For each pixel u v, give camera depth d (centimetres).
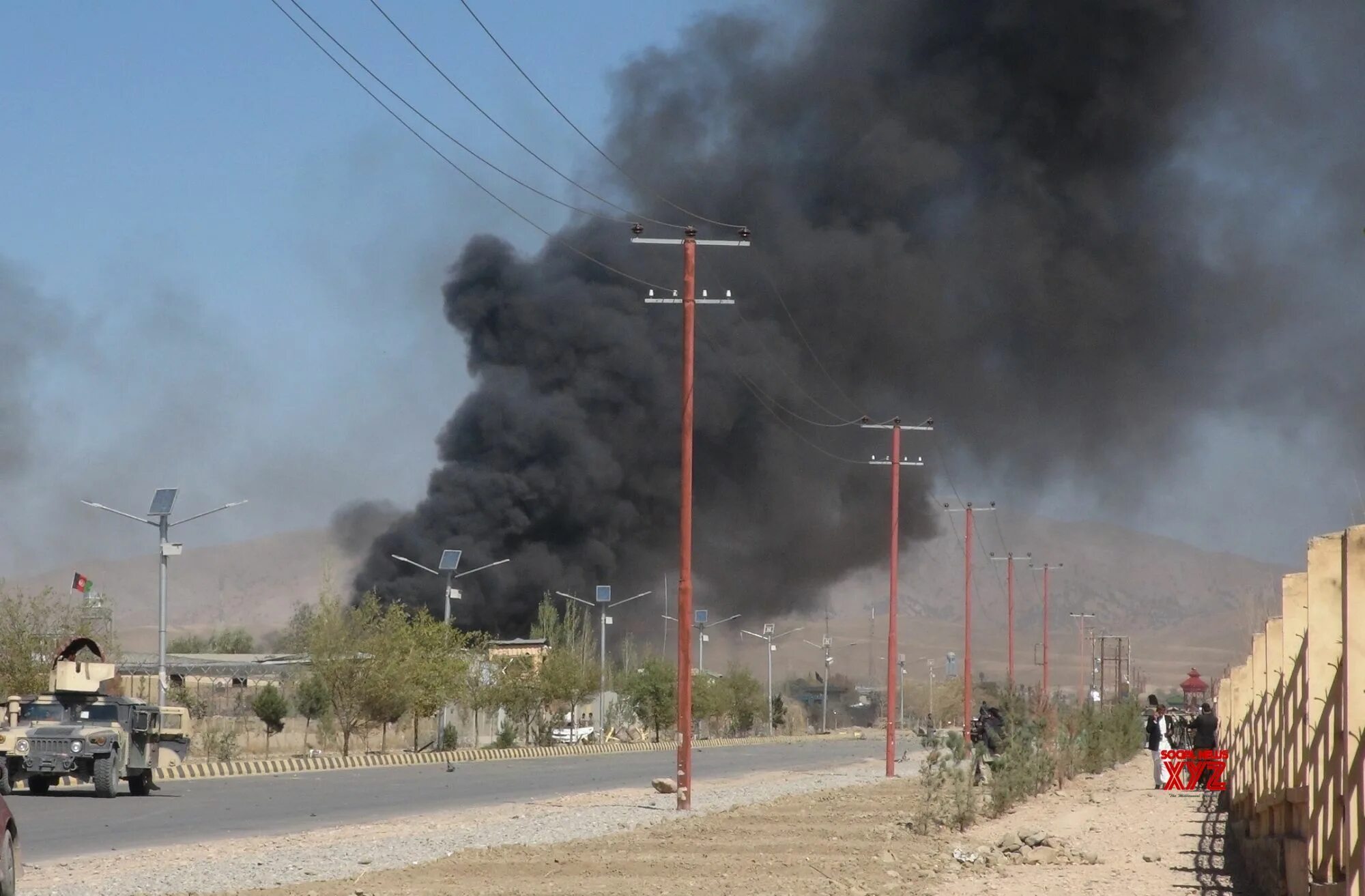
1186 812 4341
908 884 2427
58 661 4784
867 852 2923
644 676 12669
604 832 3409
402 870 2545
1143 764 8394
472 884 2352
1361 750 1495
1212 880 2569
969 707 9162
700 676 13475
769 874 2514
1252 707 2911
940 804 4038
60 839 3269
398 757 7700
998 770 4372
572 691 10488
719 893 2241
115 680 4972
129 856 2867
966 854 2912
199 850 3006
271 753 8400
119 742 4600
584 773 6612
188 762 6762
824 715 16912
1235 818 3531
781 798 4625
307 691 8750
